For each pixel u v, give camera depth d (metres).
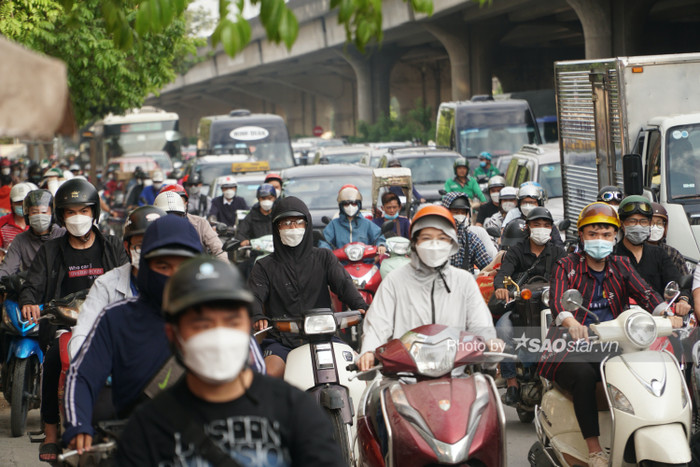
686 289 9.54
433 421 7.15
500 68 95.00
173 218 6.26
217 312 4.32
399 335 8.52
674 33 74.00
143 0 6.88
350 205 16.55
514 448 11.32
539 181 26.86
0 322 12.87
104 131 65.50
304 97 151.88
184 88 147.38
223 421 4.46
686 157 18.48
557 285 9.24
